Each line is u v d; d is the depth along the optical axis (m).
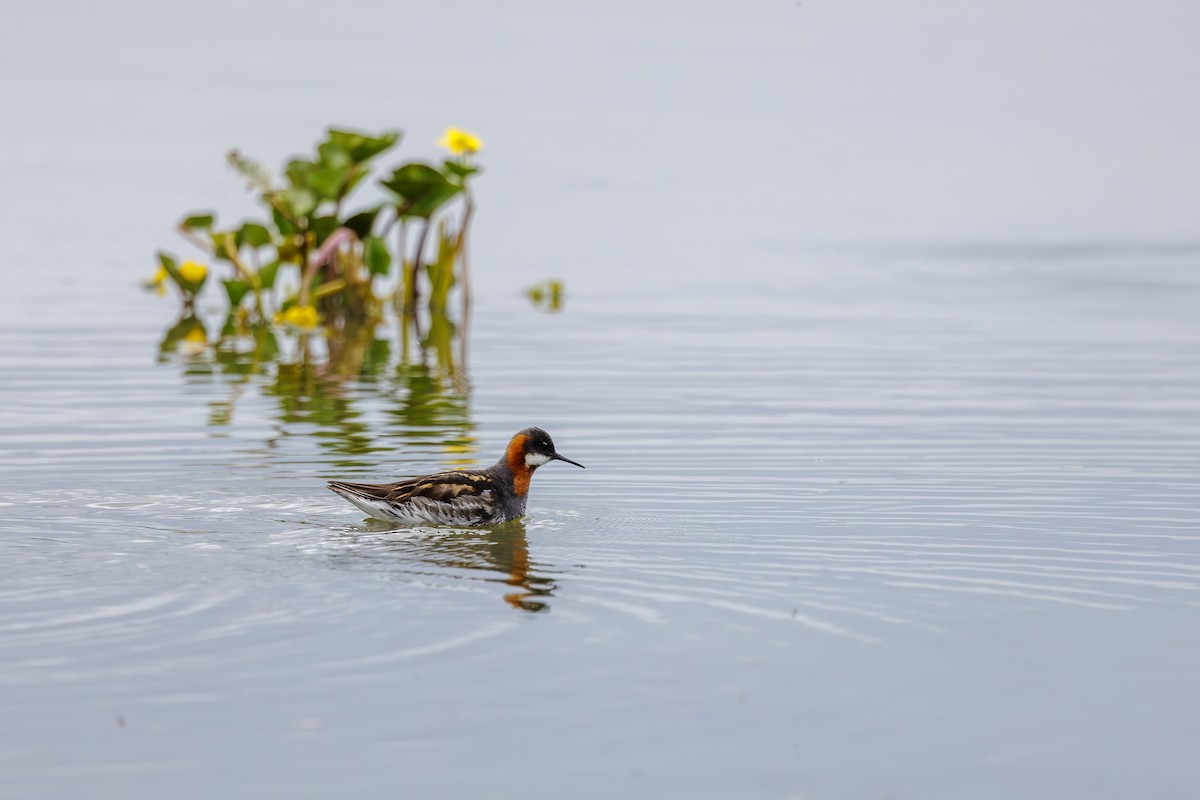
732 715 9.71
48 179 45.81
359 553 13.01
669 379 22.16
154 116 57.66
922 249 38.47
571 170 50.25
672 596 11.94
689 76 71.38
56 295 30.39
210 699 9.78
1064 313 29.08
